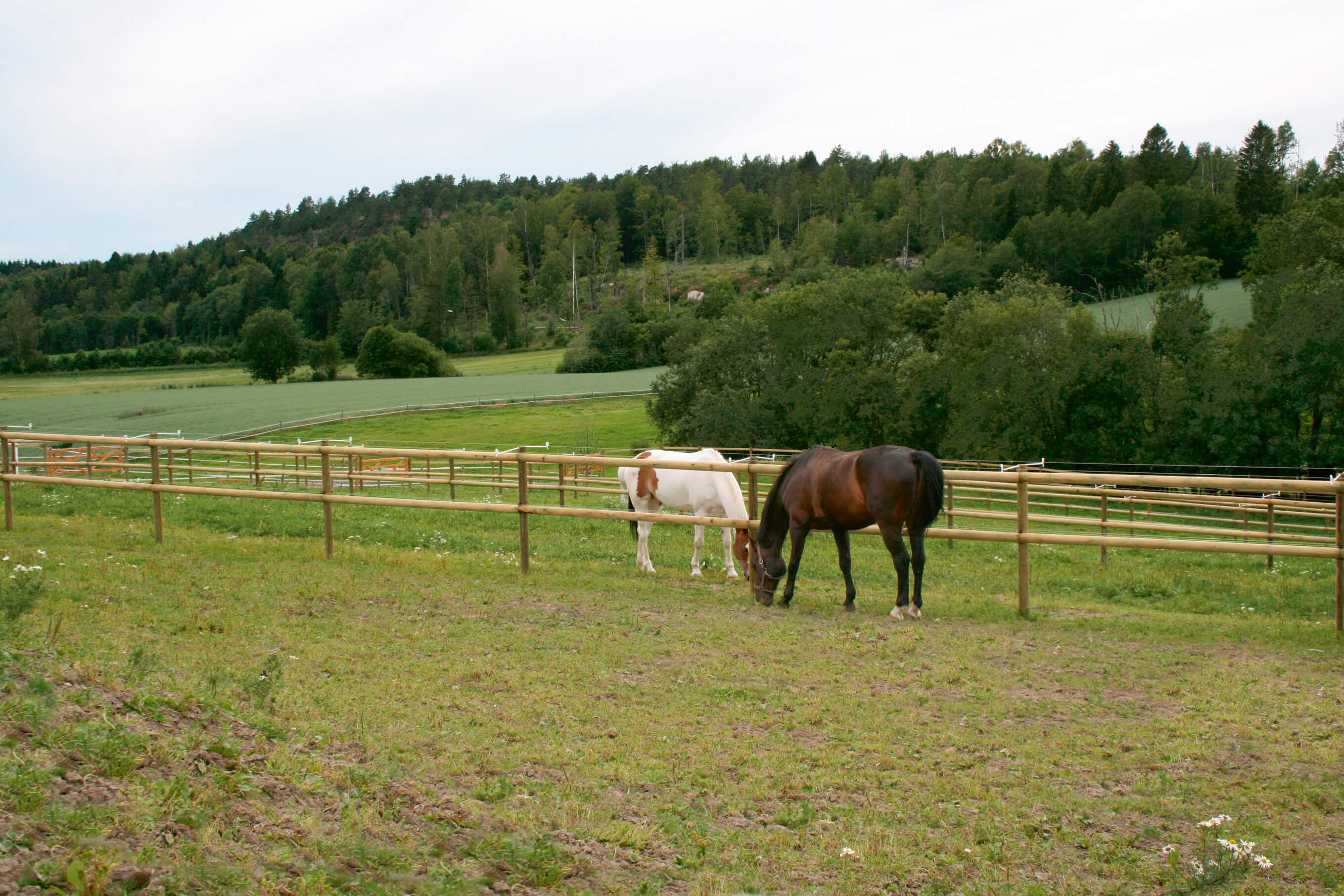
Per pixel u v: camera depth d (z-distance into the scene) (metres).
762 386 53.66
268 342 103.62
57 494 16.48
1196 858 3.96
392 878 3.36
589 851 3.92
